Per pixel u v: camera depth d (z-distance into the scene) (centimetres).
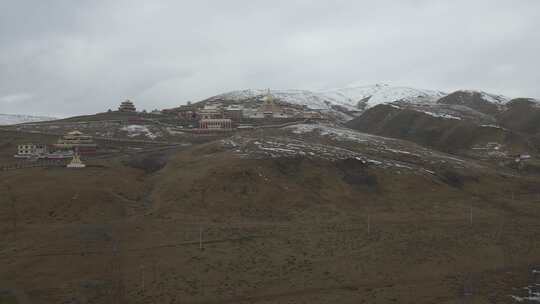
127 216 10406
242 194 11700
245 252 8625
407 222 10606
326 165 13850
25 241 8944
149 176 13488
